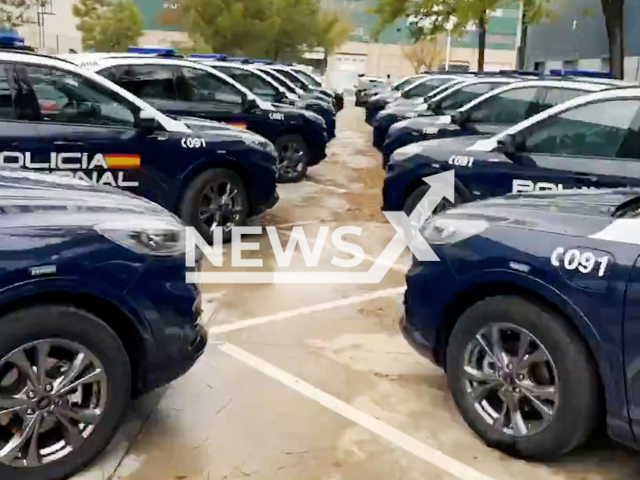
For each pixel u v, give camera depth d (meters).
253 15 46.31
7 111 5.67
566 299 3.22
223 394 4.14
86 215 3.21
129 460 3.43
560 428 3.30
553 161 5.92
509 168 6.17
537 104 8.16
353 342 4.98
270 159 7.44
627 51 23.73
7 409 2.97
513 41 59.75
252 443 3.63
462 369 3.70
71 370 3.10
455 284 3.67
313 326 5.26
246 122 10.12
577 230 3.32
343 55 69.81
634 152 5.52
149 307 3.28
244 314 5.46
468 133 8.62
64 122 5.93
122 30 52.31
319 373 4.47
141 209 3.53
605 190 4.17
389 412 4.00
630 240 3.13
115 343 3.18
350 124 25.50
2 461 2.99
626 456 3.60
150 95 8.83
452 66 55.53
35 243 2.97
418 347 3.95
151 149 6.42
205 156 6.82
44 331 2.99
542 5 23.28
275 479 3.33
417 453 3.58
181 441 3.62
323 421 3.88
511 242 3.45
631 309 3.04
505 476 3.40
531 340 3.39
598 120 5.70
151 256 3.28
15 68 5.64
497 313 3.49
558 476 3.41
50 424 3.11
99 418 3.20
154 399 4.04
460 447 3.64
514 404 3.49
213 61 11.95
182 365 3.44
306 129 11.13
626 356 3.07
